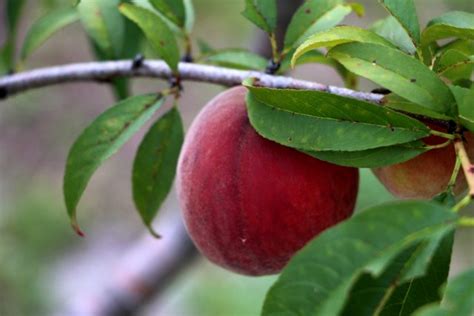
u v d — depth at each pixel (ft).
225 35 5.97
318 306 1.95
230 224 2.23
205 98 5.90
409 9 2.22
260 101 2.20
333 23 2.35
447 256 2.10
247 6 2.36
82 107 6.10
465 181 2.26
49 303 4.72
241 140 2.24
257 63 2.49
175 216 3.20
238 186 2.22
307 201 2.22
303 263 1.96
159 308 4.51
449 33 2.21
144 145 2.43
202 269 4.73
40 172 5.68
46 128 5.98
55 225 5.23
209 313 4.50
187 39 2.51
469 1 4.18
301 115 2.17
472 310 1.89
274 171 2.21
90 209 5.51
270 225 2.22
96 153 2.35
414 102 2.11
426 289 2.11
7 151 5.83
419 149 2.14
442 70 2.20
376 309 2.03
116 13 2.67
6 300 4.74
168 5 2.49
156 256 3.21
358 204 3.13
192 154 2.27
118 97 2.67
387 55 2.13
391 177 2.29
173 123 2.43
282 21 2.87
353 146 2.14
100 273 4.92
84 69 2.61
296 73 5.62
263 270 2.28
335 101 2.14
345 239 1.95
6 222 5.16
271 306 1.96
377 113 2.13
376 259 1.94
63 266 5.02
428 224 1.96
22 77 2.67
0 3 3.56
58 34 6.32
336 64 2.42
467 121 2.11
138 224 5.45
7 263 4.87
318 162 2.23
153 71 2.55
